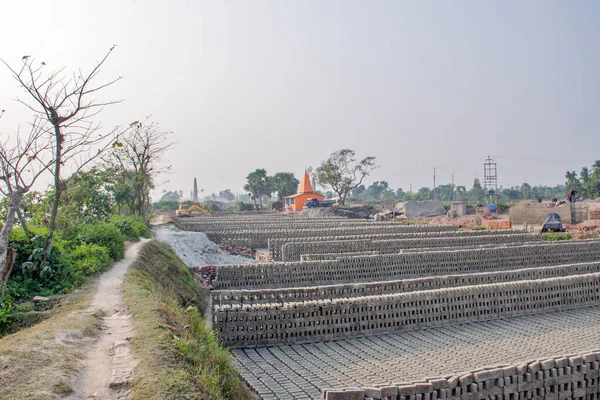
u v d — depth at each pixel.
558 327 18.06
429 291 18.66
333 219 63.38
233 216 81.56
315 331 16.80
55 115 14.79
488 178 92.50
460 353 14.98
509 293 19.95
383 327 17.70
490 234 41.75
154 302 13.76
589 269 26.30
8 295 13.71
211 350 10.96
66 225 21.73
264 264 26.30
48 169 15.77
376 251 33.44
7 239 12.86
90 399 7.88
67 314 12.46
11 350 9.20
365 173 107.25
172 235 38.06
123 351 9.80
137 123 19.05
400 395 9.91
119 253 21.23
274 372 13.21
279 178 126.19
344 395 9.44
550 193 171.50
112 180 35.84
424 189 168.50
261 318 16.25
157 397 7.82
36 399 7.39
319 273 26.86
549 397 11.15
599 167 103.00
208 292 25.36
